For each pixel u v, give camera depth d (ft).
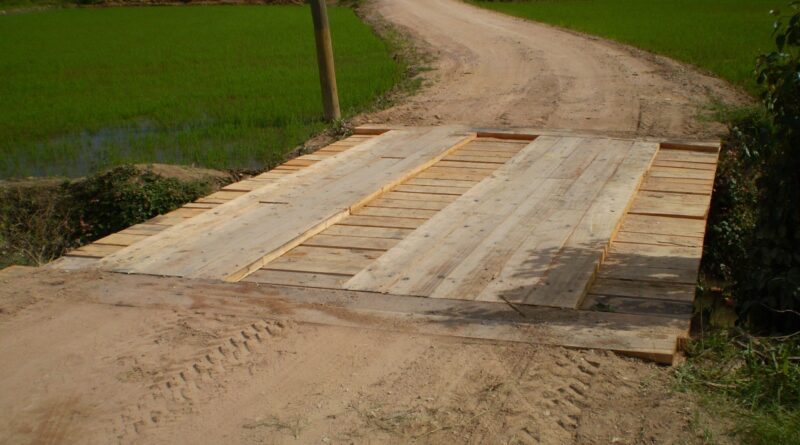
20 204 27.96
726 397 12.15
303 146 32.27
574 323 14.28
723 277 24.35
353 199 22.43
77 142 35.94
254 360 13.41
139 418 11.82
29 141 36.32
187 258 18.01
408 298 15.51
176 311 15.34
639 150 27.78
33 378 13.02
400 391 12.30
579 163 26.13
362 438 11.10
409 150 28.73
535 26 77.15
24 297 16.17
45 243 26.21
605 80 44.70
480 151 29.22
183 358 13.52
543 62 52.39
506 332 14.01
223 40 77.20
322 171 25.90
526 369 12.80
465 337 13.91
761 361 13.47
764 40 61.87
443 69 51.31
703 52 55.31
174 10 124.88
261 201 22.56
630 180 23.72
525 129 32.37
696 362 13.38
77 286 16.65
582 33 69.46
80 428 11.60
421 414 11.64
